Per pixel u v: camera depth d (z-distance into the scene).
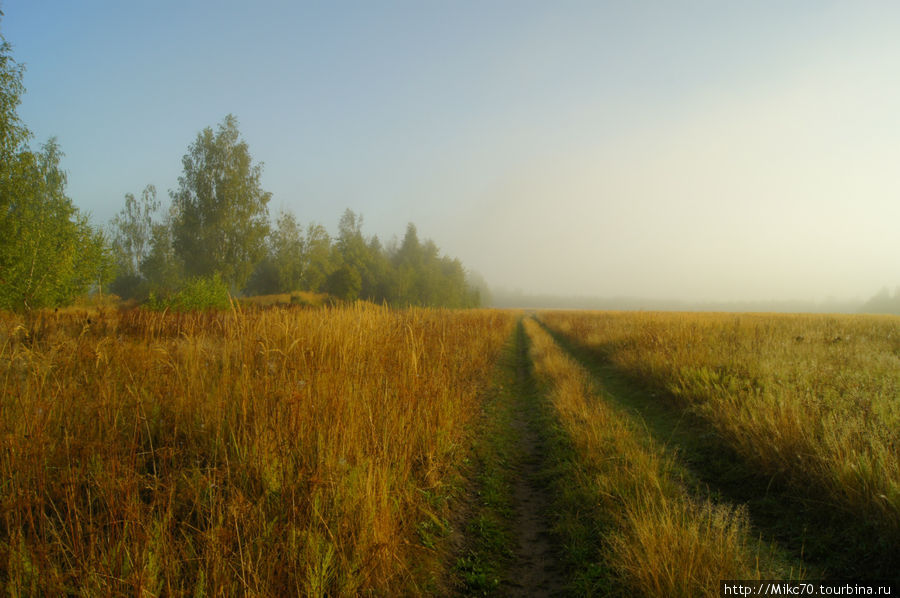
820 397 6.35
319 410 4.54
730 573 3.03
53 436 3.92
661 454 5.98
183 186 38.59
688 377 8.79
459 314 18.83
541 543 4.12
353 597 2.82
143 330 8.03
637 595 3.05
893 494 3.58
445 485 4.87
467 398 7.83
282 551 2.90
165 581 2.58
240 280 38.97
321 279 48.62
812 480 4.37
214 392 4.96
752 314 36.03
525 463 6.25
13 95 16.53
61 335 6.39
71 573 2.45
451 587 3.40
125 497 3.04
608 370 13.31
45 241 16.27
